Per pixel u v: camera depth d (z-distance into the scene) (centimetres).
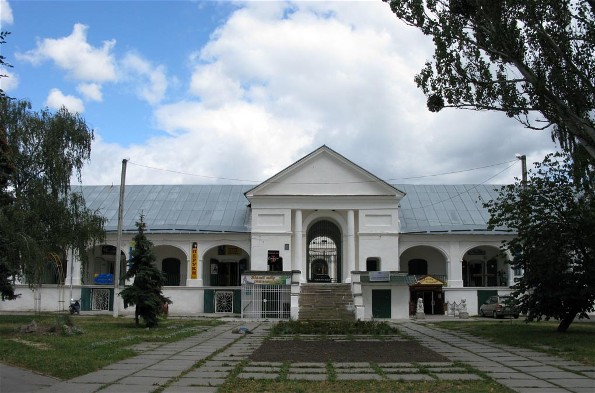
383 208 4144
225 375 1278
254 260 4106
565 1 1864
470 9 1947
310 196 4147
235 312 4009
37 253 2733
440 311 4109
